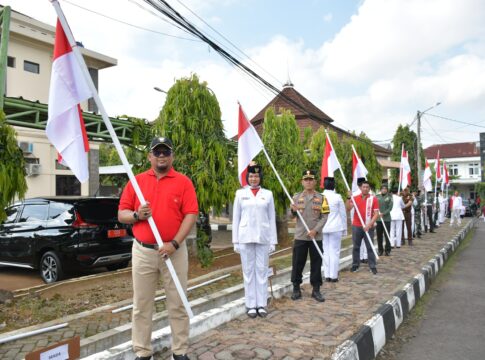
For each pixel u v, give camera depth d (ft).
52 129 11.62
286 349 13.02
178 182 11.70
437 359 14.25
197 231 27.71
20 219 26.84
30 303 18.56
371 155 61.46
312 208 19.48
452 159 170.91
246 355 12.56
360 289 21.44
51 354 9.25
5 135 16.90
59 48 11.75
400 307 18.37
